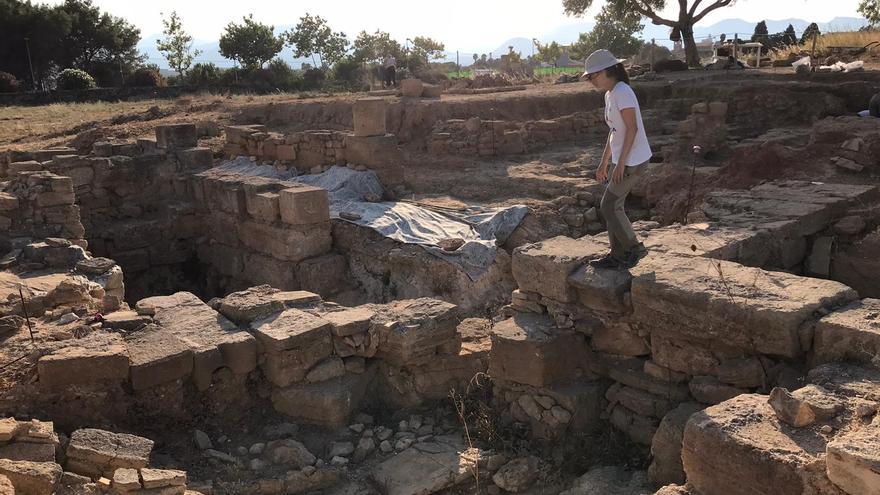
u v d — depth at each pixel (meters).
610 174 5.43
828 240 7.06
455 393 6.29
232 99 25.78
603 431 5.54
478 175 14.30
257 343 5.92
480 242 10.11
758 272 5.11
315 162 13.83
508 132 16.59
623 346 5.57
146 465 4.59
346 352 6.10
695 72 27.28
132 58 52.34
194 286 12.58
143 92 36.97
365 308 6.54
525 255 6.00
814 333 4.34
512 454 5.57
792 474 3.34
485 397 6.25
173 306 6.56
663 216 10.98
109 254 11.78
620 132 5.23
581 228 11.59
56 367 5.11
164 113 22.69
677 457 4.64
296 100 23.55
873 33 28.12
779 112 17.86
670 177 11.67
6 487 3.74
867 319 4.25
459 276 9.65
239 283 11.52
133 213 12.53
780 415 3.72
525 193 12.95
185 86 39.59
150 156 12.70
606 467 5.18
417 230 10.83
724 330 4.70
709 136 13.89
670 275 5.22
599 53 5.20
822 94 17.42
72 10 47.97
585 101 21.67
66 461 4.53
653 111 20.20
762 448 3.48
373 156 12.89
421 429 5.93
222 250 11.86
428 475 5.20
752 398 4.01
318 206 10.47
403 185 13.45
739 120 18.33
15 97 33.31
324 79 46.62
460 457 5.41
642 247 5.75
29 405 5.08
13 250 8.45
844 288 4.66
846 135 11.05
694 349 5.05
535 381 5.58
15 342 5.71
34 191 9.25
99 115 24.38
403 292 10.03
